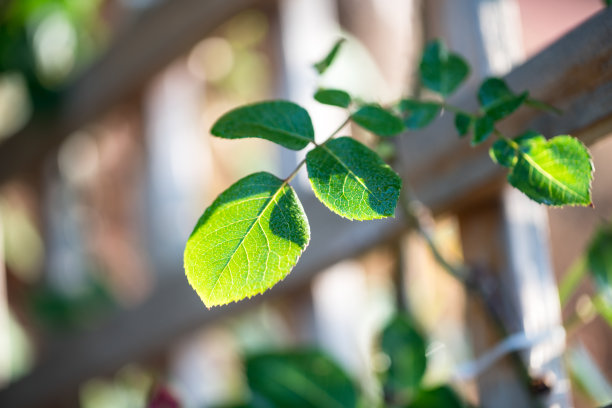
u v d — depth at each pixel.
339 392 0.58
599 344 1.07
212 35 0.89
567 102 0.43
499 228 0.52
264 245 0.34
